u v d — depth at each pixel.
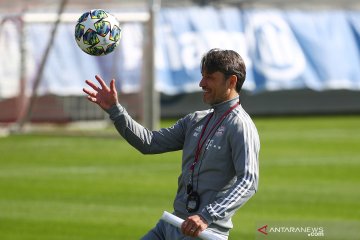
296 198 38.16
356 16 79.81
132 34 63.31
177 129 18.73
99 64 66.06
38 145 57.56
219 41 74.94
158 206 36.44
